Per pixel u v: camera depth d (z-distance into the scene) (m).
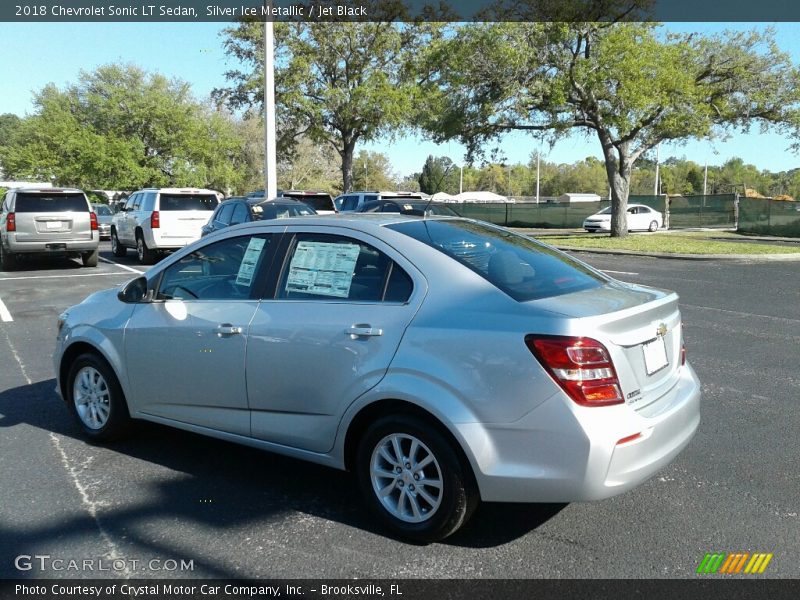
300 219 4.16
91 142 43.06
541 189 111.88
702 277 14.69
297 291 3.96
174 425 4.50
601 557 3.39
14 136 49.88
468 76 23.66
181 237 17.12
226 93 34.03
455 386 3.26
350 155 34.78
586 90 23.70
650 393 3.40
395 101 31.31
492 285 3.44
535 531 3.65
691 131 22.56
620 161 26.61
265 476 4.40
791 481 4.27
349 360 3.60
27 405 5.89
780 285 13.30
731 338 8.41
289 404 3.88
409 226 3.96
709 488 4.17
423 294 3.52
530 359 3.12
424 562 3.35
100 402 4.96
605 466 3.07
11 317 9.91
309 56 31.84
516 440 3.17
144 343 4.52
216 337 4.14
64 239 15.75
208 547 3.50
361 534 3.63
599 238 26.69
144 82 47.94
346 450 3.72
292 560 3.37
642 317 3.38
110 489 4.19
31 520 3.79
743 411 5.62
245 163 56.16
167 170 46.91
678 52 22.52
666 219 35.94
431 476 3.45
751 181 110.50
